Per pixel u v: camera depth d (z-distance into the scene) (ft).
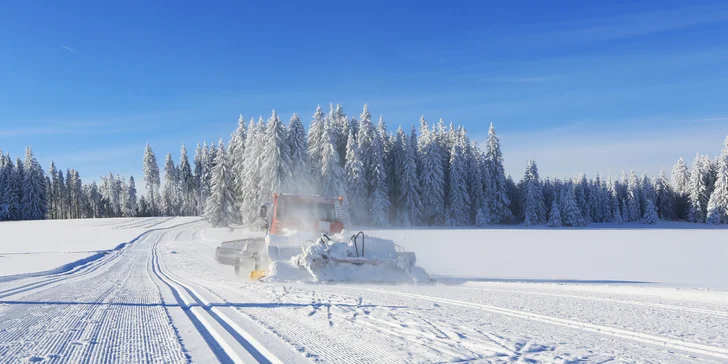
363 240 35.14
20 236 136.87
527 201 200.75
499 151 200.54
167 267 54.90
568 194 207.62
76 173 340.18
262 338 14.60
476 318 17.53
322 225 42.14
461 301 22.26
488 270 48.24
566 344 13.35
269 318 18.08
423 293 25.85
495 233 123.75
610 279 38.14
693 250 69.82
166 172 330.54
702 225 217.15
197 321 18.10
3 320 18.72
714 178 250.57
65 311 21.03
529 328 15.65
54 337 15.40
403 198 175.83
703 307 20.10
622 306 20.56
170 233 147.54
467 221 181.27
